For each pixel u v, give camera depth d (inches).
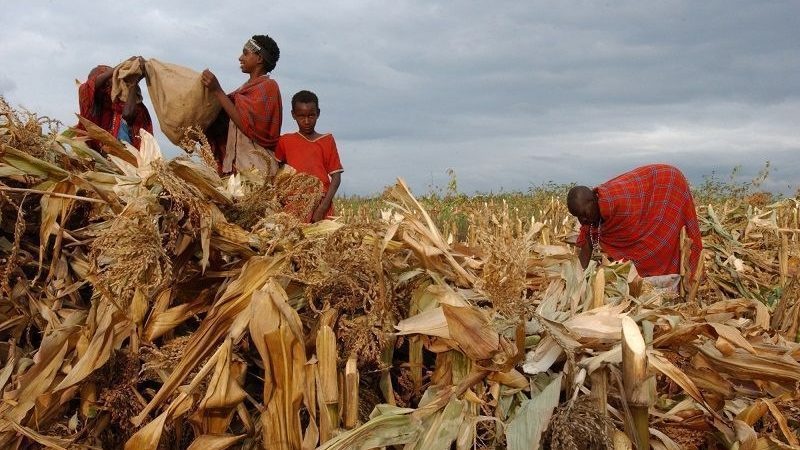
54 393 83.7
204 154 98.9
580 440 72.0
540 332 86.8
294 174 106.7
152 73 186.7
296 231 92.4
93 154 110.5
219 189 98.2
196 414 79.7
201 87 185.3
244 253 93.4
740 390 89.4
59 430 85.3
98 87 193.2
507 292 80.0
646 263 191.3
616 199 188.7
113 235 82.7
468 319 81.7
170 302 90.7
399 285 92.1
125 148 110.3
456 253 104.5
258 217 98.3
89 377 85.9
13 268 93.1
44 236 96.7
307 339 86.2
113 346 86.3
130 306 87.6
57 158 106.6
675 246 190.9
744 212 294.7
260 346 79.6
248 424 83.2
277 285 83.0
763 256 235.3
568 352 79.6
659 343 85.9
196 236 91.9
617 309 89.4
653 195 190.1
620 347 80.7
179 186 88.2
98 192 94.7
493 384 82.3
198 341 82.4
